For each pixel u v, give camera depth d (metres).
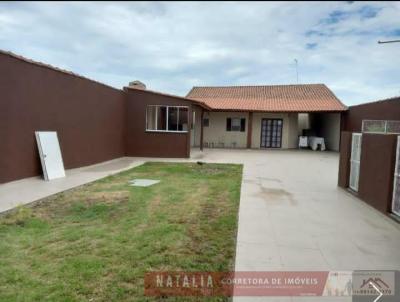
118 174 8.87
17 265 3.08
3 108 6.60
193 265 3.18
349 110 16.94
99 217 4.72
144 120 13.36
